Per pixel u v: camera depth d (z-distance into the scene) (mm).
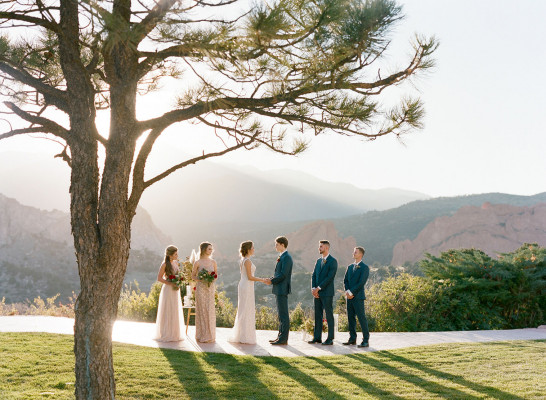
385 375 7863
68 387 6785
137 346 9617
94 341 4914
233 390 6855
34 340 9695
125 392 6629
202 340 10344
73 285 119125
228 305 15930
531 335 12234
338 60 4898
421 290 14602
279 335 10383
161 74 6887
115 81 4980
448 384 7320
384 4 4496
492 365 8578
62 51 5102
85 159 5062
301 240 155750
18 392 6461
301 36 4668
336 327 12977
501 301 15539
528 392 6848
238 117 5930
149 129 5262
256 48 4566
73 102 5109
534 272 16031
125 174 5062
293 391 6891
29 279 115125
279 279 10312
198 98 5973
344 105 5414
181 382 7172
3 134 5102
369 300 15078
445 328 14227
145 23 4348
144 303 15891
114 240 4969
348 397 6594
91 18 4117
